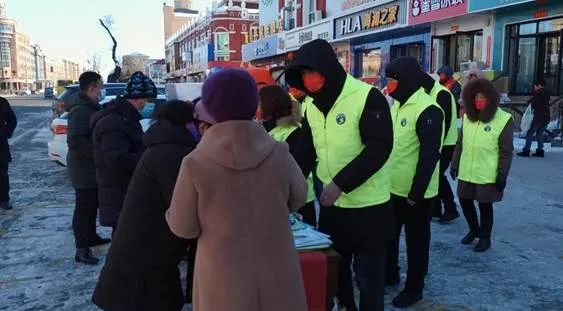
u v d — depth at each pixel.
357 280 3.03
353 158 2.80
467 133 4.79
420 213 3.63
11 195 7.64
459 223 5.83
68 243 5.32
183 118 2.63
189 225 2.04
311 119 2.97
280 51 26.92
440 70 8.23
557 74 12.62
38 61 173.62
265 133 2.10
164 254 2.63
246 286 1.99
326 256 2.59
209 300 2.02
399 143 3.61
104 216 4.06
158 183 2.57
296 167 2.18
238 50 42.44
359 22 19.23
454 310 3.64
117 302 2.66
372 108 2.73
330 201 2.72
